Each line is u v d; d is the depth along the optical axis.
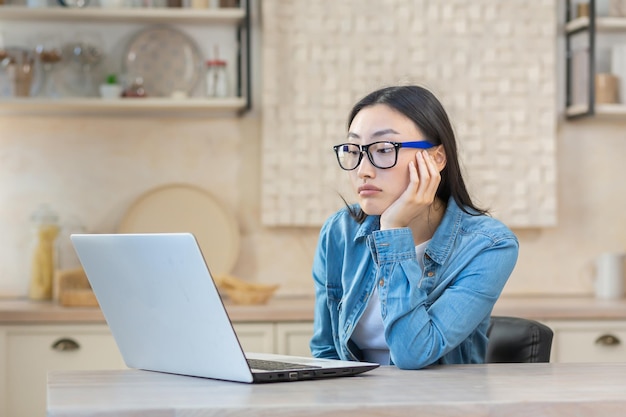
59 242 4.30
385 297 2.14
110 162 4.48
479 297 2.21
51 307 3.90
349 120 2.37
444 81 4.52
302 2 4.43
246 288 4.11
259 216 4.54
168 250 1.81
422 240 2.42
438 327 2.14
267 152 4.42
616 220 4.73
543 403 1.61
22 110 4.42
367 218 2.45
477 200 4.30
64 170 4.46
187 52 4.49
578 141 4.71
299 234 4.55
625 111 4.43
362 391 1.72
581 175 4.71
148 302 1.94
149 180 4.50
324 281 2.55
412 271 2.15
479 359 2.40
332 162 4.45
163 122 4.51
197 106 4.30
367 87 4.46
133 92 4.30
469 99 4.53
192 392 1.71
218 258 4.46
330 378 1.93
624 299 4.43
